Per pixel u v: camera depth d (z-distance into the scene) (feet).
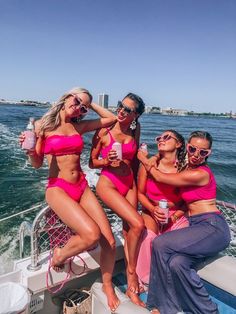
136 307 8.77
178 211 11.35
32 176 39.81
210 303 9.30
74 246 9.29
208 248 9.61
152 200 11.38
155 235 10.80
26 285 9.52
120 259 11.69
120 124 11.10
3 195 32.71
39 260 10.30
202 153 10.16
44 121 9.95
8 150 56.03
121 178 11.00
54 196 9.66
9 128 94.48
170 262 9.41
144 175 11.34
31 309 9.73
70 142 9.89
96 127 10.94
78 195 10.08
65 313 9.98
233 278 9.30
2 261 20.38
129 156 11.19
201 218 10.12
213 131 178.29
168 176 10.38
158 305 9.73
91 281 11.29
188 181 10.09
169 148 11.13
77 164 10.19
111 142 11.03
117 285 11.05
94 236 9.05
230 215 16.99
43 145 10.17
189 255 9.55
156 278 9.71
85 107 10.02
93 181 37.09
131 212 10.19
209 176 10.16
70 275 10.31
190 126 203.92
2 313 8.23
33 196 32.60
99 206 10.16
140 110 10.94
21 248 11.30
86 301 10.05
